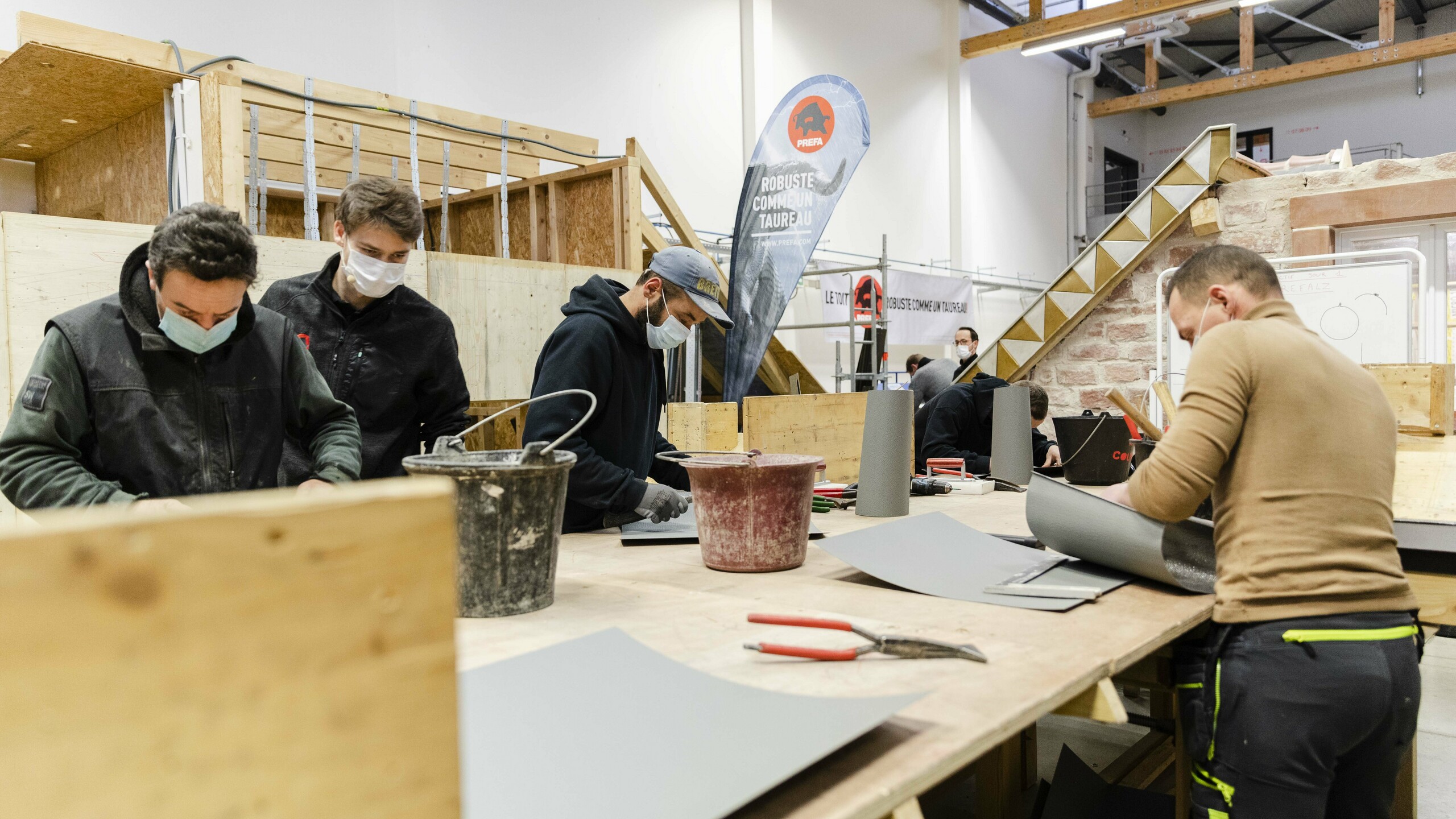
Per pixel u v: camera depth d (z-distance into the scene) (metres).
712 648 0.97
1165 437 1.28
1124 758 2.08
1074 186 12.31
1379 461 1.25
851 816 0.60
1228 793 1.24
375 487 0.46
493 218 4.29
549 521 1.12
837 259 8.25
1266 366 1.24
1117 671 0.95
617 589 1.26
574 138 3.97
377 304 1.78
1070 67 12.14
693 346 4.32
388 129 3.27
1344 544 1.20
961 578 1.31
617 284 1.92
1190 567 1.35
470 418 1.99
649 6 6.55
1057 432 2.56
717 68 7.13
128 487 1.37
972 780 2.43
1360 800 1.33
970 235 10.03
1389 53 10.26
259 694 0.40
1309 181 4.83
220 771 0.40
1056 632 1.04
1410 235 4.69
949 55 9.88
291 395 1.55
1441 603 1.78
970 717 0.77
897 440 1.90
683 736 0.69
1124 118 13.68
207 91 2.50
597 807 0.57
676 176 6.79
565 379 1.68
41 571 0.35
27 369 2.03
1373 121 12.25
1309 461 1.22
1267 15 11.69
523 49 5.72
